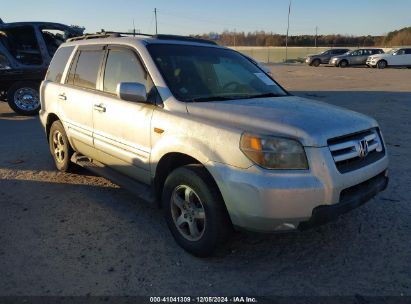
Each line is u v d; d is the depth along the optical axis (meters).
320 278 3.38
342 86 19.02
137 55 4.32
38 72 11.30
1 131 9.20
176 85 4.04
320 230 4.18
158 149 3.85
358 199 3.39
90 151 5.14
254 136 3.18
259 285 3.30
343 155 3.31
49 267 3.54
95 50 5.08
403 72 29.88
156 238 4.07
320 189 3.14
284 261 3.64
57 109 5.66
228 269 3.52
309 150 3.16
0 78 11.02
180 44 4.56
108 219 4.50
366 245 3.89
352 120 3.58
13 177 5.88
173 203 3.83
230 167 3.25
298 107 3.79
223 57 4.75
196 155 3.47
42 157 6.91
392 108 11.98
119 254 3.77
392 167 6.20
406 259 3.64
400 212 4.58
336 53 41.31
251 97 4.19
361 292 3.19
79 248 3.87
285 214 3.12
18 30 11.05
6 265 3.57
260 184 3.10
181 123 3.66
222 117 3.54
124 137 4.35
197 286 3.29
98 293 3.19
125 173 4.57
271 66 40.62
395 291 3.20
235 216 3.27
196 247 3.63
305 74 27.84
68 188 5.44
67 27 11.55
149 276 3.42
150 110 4.00
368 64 36.84
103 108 4.62
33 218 4.52
